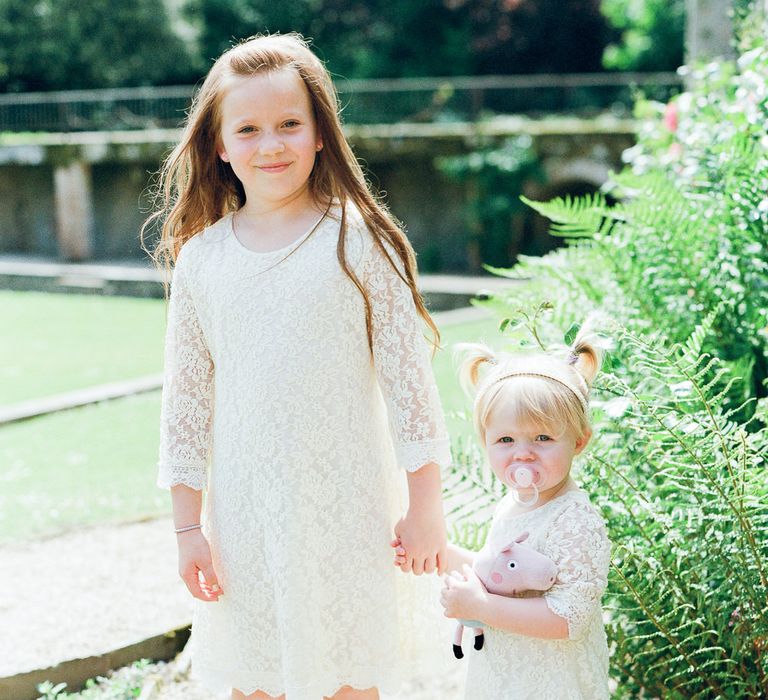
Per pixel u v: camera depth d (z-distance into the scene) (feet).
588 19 72.23
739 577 6.97
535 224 48.80
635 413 6.93
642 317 9.09
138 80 73.51
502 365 6.52
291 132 6.69
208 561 6.95
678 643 7.24
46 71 72.49
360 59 74.18
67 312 40.55
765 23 11.10
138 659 10.19
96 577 12.18
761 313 8.19
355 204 6.90
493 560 6.36
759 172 8.54
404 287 6.84
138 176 56.54
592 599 6.15
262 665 6.84
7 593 11.74
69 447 19.07
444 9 73.97
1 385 26.27
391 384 6.79
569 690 6.24
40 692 9.55
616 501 7.52
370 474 6.87
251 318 6.70
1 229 61.05
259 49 6.80
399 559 6.81
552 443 6.31
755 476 6.81
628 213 9.17
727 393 8.43
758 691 7.23
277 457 6.60
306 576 6.60
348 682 6.86
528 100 55.57
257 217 7.03
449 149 47.55
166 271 7.69
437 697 9.47
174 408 7.13
